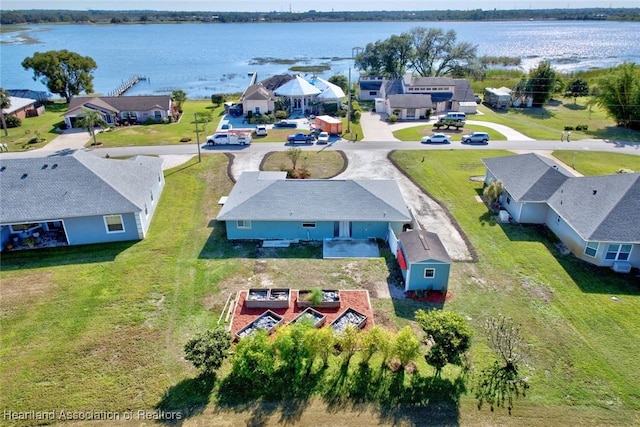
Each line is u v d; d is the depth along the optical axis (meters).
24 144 51.44
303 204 29.00
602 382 17.61
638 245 24.97
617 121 60.22
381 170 41.75
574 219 27.22
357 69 128.25
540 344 19.66
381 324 20.97
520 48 192.38
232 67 138.50
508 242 28.75
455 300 22.84
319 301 22.00
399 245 25.44
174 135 55.22
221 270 25.38
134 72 128.75
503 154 46.88
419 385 17.31
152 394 16.95
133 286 23.75
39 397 16.88
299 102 68.75
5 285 23.86
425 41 91.94
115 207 27.78
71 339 19.86
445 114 66.81
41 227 29.53
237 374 17.22
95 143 51.06
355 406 16.41
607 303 22.50
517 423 15.81
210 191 36.81
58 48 187.38
